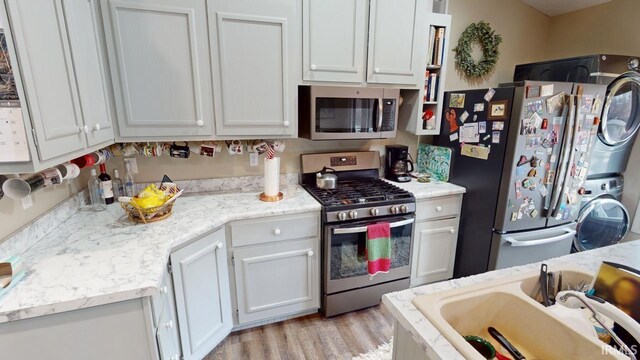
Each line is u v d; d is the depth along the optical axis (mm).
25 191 1144
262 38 1813
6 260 1071
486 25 2771
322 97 2035
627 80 2352
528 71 2842
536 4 2939
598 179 2631
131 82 1635
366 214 2020
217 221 1681
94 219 1656
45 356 1019
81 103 1267
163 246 1351
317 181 2312
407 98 2508
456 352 752
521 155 2070
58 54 1099
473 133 2328
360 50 2057
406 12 2119
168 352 1324
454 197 2404
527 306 953
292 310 2092
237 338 1999
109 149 1928
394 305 937
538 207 2250
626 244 1413
